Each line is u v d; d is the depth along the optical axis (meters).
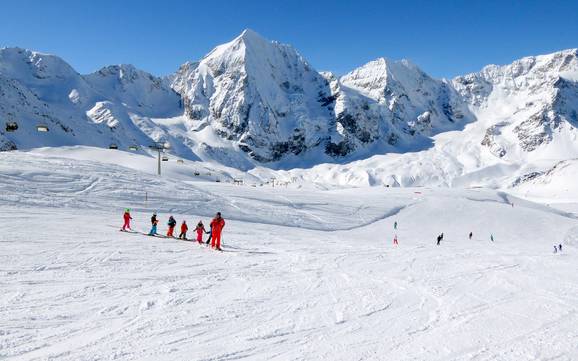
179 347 7.70
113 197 49.50
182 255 19.50
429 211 91.75
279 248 26.00
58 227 26.28
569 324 9.75
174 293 11.90
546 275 18.17
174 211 50.69
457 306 11.41
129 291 11.91
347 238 48.50
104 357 7.11
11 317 8.98
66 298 10.80
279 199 79.94
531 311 10.97
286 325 9.23
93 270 14.68
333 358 7.39
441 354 7.68
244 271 16.11
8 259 15.41
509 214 93.06
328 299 11.85
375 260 21.84
